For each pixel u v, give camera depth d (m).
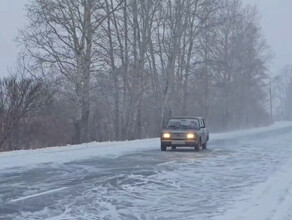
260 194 11.53
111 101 37.94
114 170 16.39
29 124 29.73
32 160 19.31
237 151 26.02
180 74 45.12
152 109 44.22
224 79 59.66
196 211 9.60
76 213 9.34
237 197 11.20
